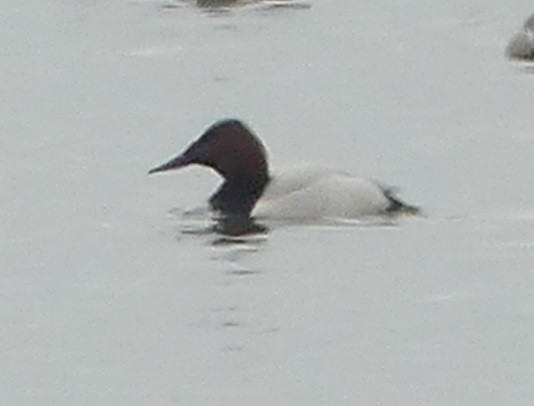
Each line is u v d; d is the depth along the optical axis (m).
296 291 20.52
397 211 22.98
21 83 32.84
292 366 18.45
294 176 23.16
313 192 22.84
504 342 18.89
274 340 19.14
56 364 18.75
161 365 18.62
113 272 21.44
